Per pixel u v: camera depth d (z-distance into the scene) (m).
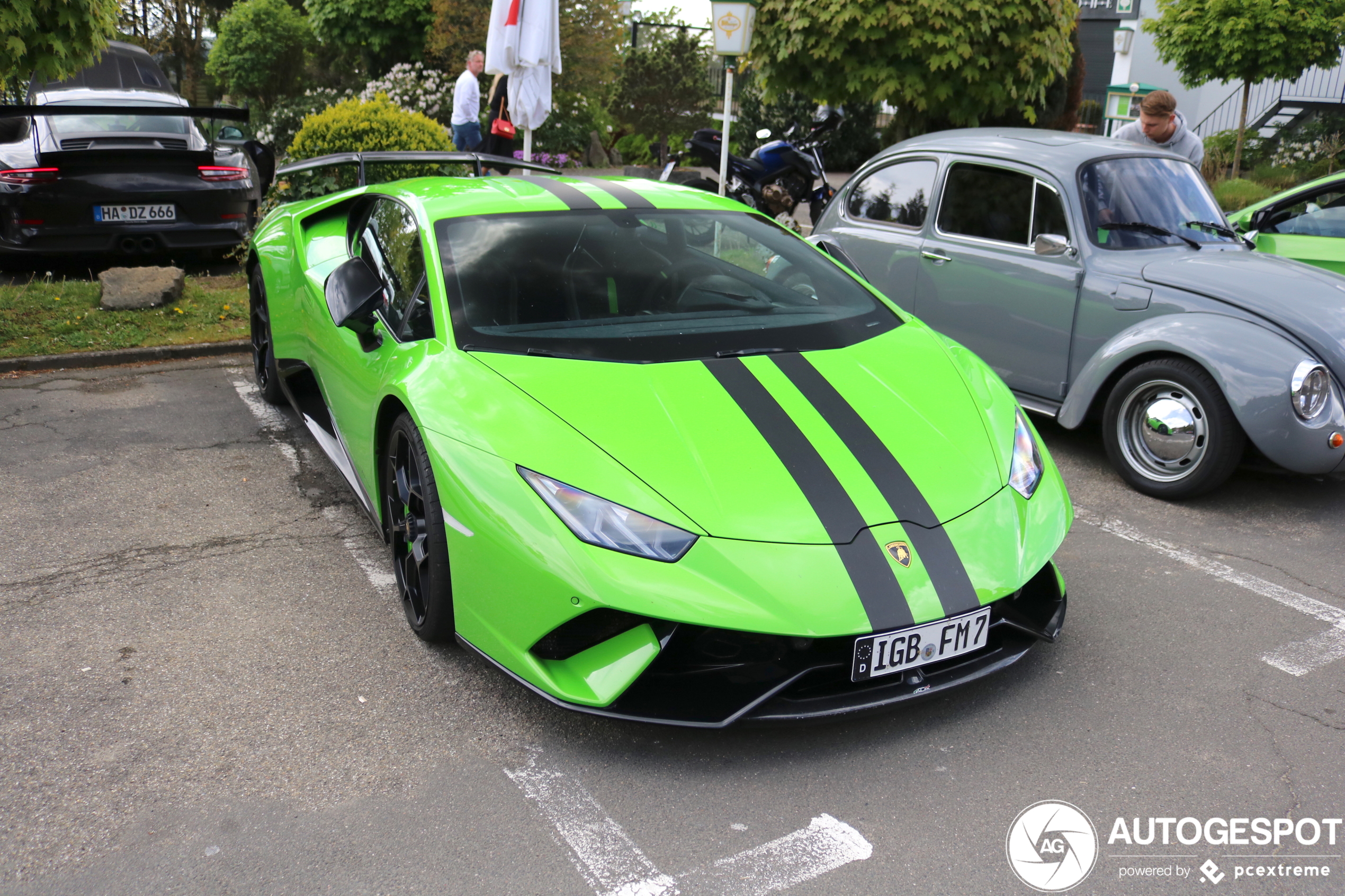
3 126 7.52
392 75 15.27
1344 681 2.81
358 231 4.04
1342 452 3.88
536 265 3.15
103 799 2.23
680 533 2.28
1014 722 2.59
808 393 2.73
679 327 3.00
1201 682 2.79
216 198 7.61
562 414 2.54
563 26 16.52
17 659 2.79
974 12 6.95
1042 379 4.78
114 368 5.79
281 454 4.49
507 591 2.40
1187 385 4.08
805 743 2.49
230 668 2.78
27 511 3.81
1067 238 4.63
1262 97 19.27
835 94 7.66
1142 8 21.53
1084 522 3.99
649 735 2.52
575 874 2.03
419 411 2.69
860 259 5.64
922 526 2.40
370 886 1.98
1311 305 4.00
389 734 2.50
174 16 22.69
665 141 18.38
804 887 2.00
